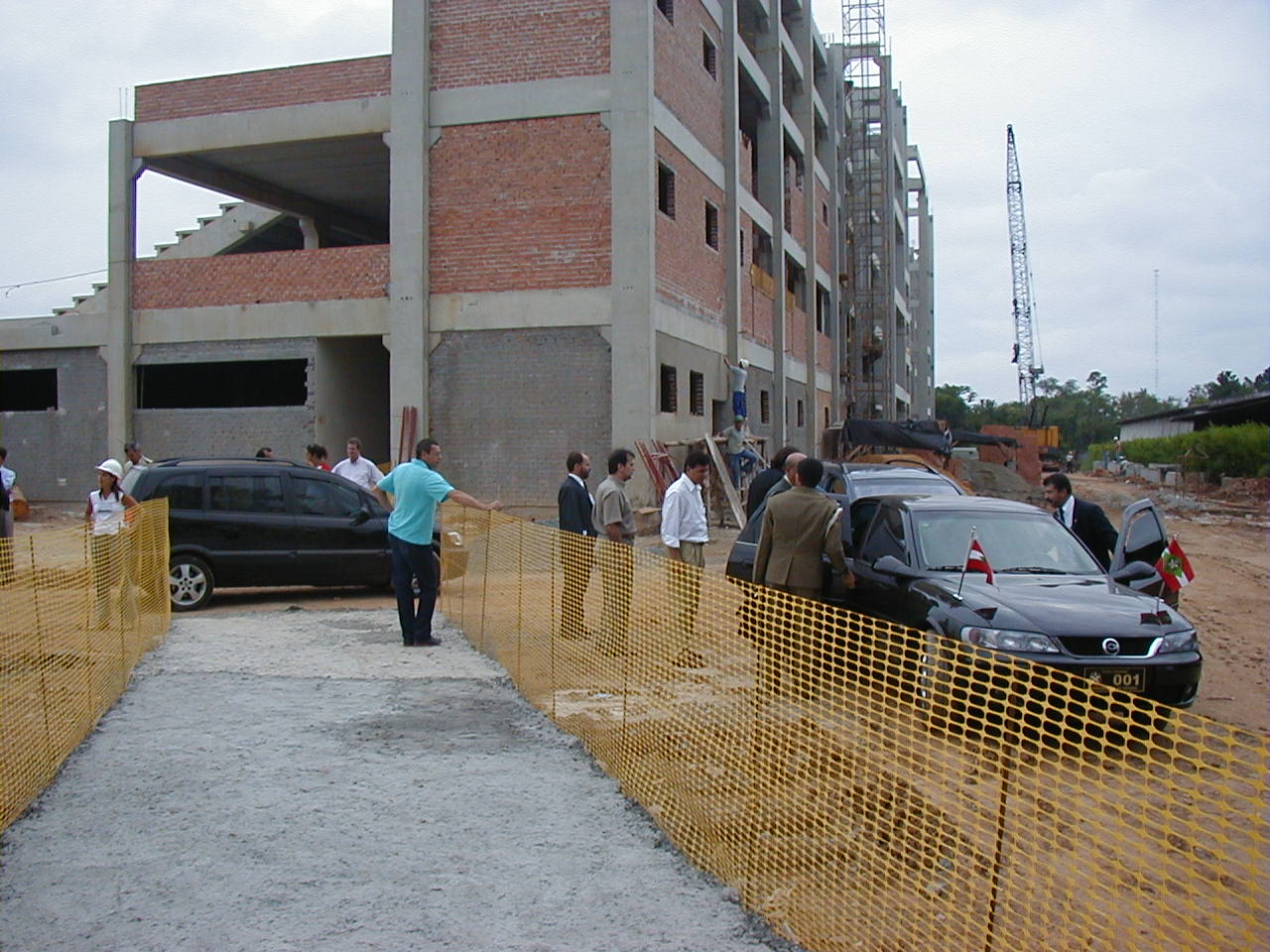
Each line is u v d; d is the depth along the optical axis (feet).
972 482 109.19
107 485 35.14
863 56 179.63
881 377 174.70
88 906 14.83
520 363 69.00
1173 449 182.29
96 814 18.44
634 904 15.07
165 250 96.58
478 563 35.17
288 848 16.97
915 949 12.78
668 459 67.26
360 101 72.28
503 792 19.77
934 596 25.85
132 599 30.89
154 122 77.05
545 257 68.64
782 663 15.69
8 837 17.43
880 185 175.94
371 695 27.35
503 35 69.31
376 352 81.56
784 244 110.22
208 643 34.96
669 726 18.39
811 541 25.11
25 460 79.92
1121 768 11.19
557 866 16.43
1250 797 9.93
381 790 19.77
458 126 69.97
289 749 22.36
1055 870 11.68
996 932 11.85
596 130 67.92
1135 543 29.86
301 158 80.59
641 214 67.10
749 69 96.22
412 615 34.53
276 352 74.38
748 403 95.20
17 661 20.77
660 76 71.41
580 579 23.61
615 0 67.51
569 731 23.89
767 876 14.99
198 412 76.07
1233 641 39.58
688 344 77.36
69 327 78.54
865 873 13.57
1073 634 23.41
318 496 45.93
